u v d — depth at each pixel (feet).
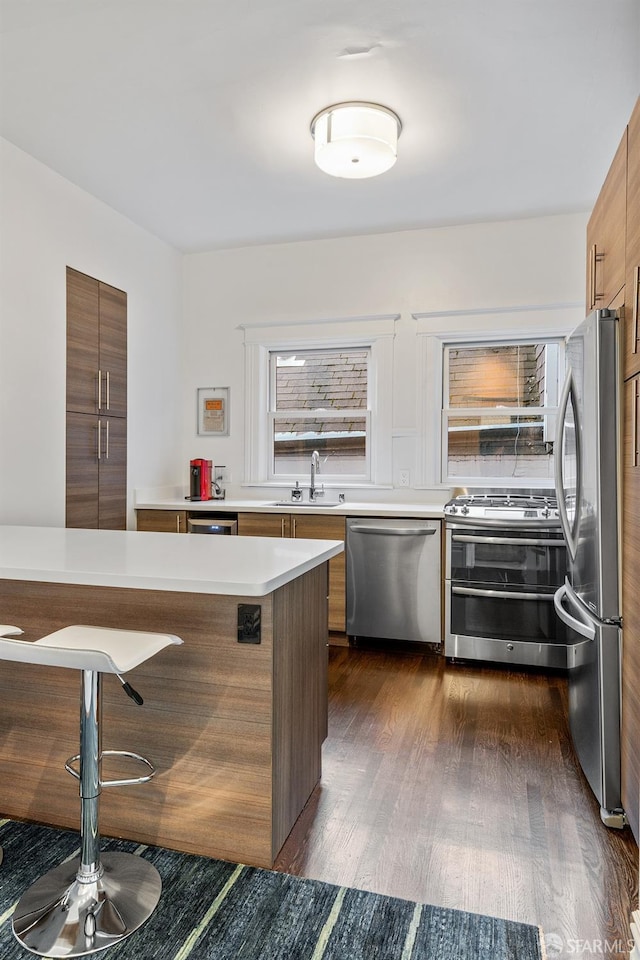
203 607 5.58
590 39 7.05
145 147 9.68
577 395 6.89
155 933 4.68
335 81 7.87
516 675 10.55
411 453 13.28
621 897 5.06
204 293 14.62
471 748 7.73
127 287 12.58
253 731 5.44
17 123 9.00
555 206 11.82
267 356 14.55
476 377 13.32
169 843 5.72
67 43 7.20
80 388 11.22
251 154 9.87
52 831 6.02
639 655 5.37
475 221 12.60
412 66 7.55
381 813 6.27
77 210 11.08
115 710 5.88
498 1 6.46
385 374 13.39
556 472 7.54
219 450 14.62
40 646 4.53
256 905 4.97
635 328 5.54
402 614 11.63
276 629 5.49
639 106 5.37
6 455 9.62
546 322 12.41
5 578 5.74
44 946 4.54
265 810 5.43
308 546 6.90
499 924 4.76
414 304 13.15
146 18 6.77
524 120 8.76
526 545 10.59
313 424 14.37
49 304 10.44
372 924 4.77
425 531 11.39
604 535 6.10
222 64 7.57
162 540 7.39
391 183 10.84
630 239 5.75
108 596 5.91
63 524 10.84
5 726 6.26
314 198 11.51
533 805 6.42
